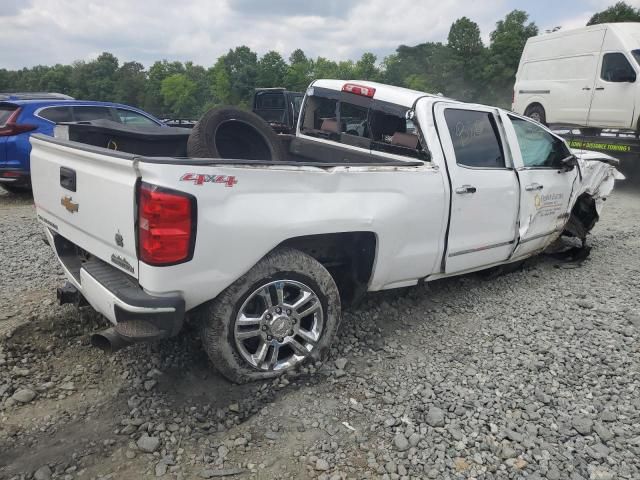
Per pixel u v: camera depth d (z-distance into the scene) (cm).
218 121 381
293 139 510
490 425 290
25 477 248
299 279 323
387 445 276
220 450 268
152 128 414
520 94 1312
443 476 254
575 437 284
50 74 10619
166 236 262
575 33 1148
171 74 10750
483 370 350
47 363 347
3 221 740
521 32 6875
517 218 466
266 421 293
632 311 439
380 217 350
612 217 827
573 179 535
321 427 289
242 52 9569
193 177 268
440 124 403
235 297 301
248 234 290
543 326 414
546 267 568
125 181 272
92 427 286
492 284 510
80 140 394
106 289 289
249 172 289
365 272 373
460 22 7156
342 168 331
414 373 346
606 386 330
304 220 312
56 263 543
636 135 1012
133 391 319
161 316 274
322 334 343
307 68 9331
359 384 330
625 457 269
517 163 463
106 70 10806
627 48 1026
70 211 329
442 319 430
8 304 433
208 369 341
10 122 855
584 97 1117
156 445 269
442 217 395
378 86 447
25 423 287
